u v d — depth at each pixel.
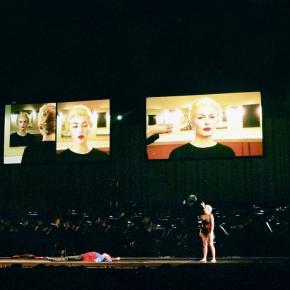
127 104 13.52
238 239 11.52
